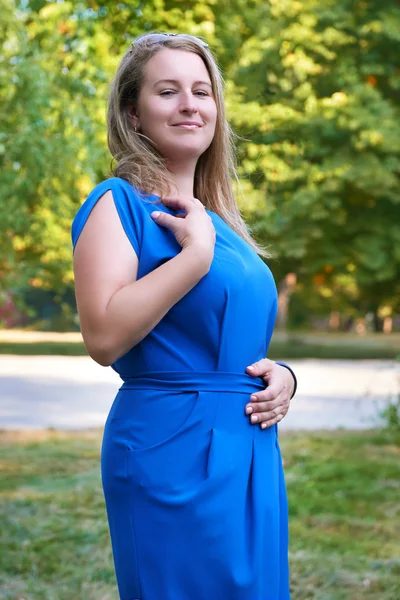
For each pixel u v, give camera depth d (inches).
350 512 239.9
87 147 316.8
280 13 713.0
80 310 84.0
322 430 388.5
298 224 797.2
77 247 85.4
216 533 84.7
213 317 86.7
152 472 84.9
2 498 248.2
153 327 84.2
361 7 789.9
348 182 794.8
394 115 780.0
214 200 100.7
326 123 740.7
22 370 682.8
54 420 411.8
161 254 85.5
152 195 88.9
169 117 91.6
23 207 337.7
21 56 308.3
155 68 92.0
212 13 410.3
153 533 84.6
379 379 636.1
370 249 834.2
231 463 86.0
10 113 308.7
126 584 86.7
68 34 351.6
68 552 197.3
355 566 190.5
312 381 613.9
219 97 95.8
